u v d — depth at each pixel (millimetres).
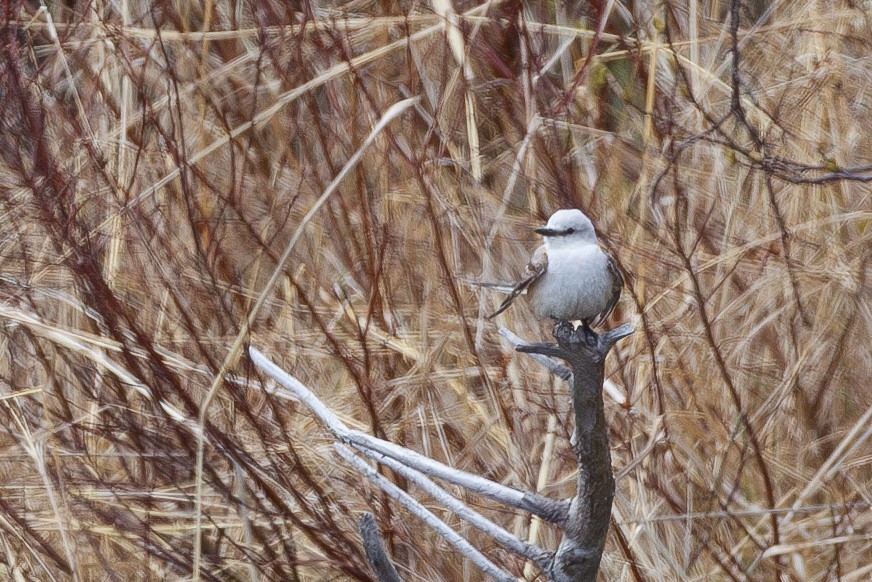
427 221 11656
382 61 13172
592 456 6273
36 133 11922
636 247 11227
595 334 7391
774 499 9938
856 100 12125
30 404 11297
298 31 12992
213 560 10070
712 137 11586
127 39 12734
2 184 11836
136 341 10805
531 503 6652
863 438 9734
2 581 9797
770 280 11016
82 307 10891
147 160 12422
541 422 10680
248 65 13172
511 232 11547
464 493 10242
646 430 10398
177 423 10164
